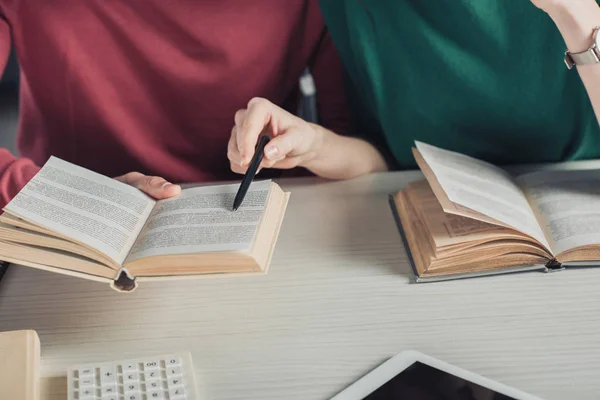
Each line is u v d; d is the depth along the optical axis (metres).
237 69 1.50
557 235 1.09
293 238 1.19
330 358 0.94
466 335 0.97
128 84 1.51
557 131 1.39
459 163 1.22
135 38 1.46
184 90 1.52
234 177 1.68
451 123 1.40
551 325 0.98
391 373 0.89
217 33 1.45
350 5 1.35
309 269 1.11
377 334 0.98
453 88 1.35
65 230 0.94
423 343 0.96
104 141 1.58
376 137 1.55
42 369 0.95
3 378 0.89
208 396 0.90
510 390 0.86
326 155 1.28
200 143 1.61
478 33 1.28
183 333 1.00
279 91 1.57
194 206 1.03
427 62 1.33
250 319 1.02
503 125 1.39
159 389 0.89
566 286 1.05
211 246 0.93
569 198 1.17
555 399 0.87
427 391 0.87
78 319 1.04
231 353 0.96
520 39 1.28
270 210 1.03
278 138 1.11
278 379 0.92
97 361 0.96
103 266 0.94
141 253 0.94
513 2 1.25
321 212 1.26
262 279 1.10
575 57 1.17
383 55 1.37
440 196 1.10
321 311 1.03
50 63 1.49
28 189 1.00
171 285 1.10
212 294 1.08
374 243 1.17
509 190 1.19
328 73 1.58
